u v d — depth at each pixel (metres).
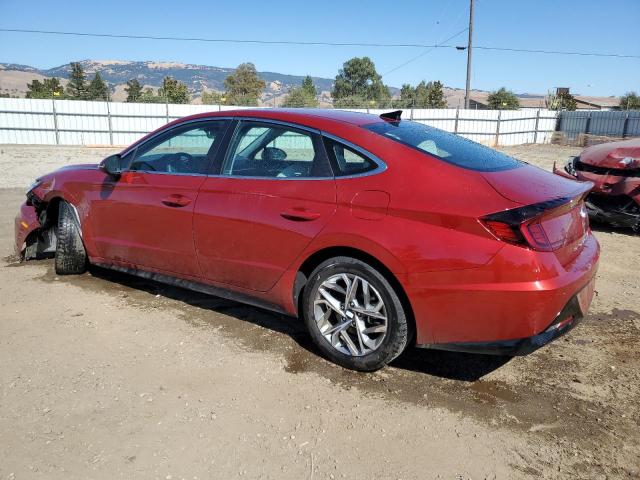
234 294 3.70
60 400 2.84
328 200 3.13
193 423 2.67
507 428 2.69
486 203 2.74
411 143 3.19
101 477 2.29
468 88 39.94
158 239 3.96
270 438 2.57
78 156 22.12
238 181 3.54
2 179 13.03
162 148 4.05
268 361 3.32
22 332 3.65
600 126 35.25
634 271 5.30
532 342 2.69
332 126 3.31
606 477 2.34
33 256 5.30
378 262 2.99
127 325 3.80
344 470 2.37
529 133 37.03
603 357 3.45
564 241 2.88
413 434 2.63
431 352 3.51
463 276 2.72
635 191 6.44
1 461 2.36
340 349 3.24
